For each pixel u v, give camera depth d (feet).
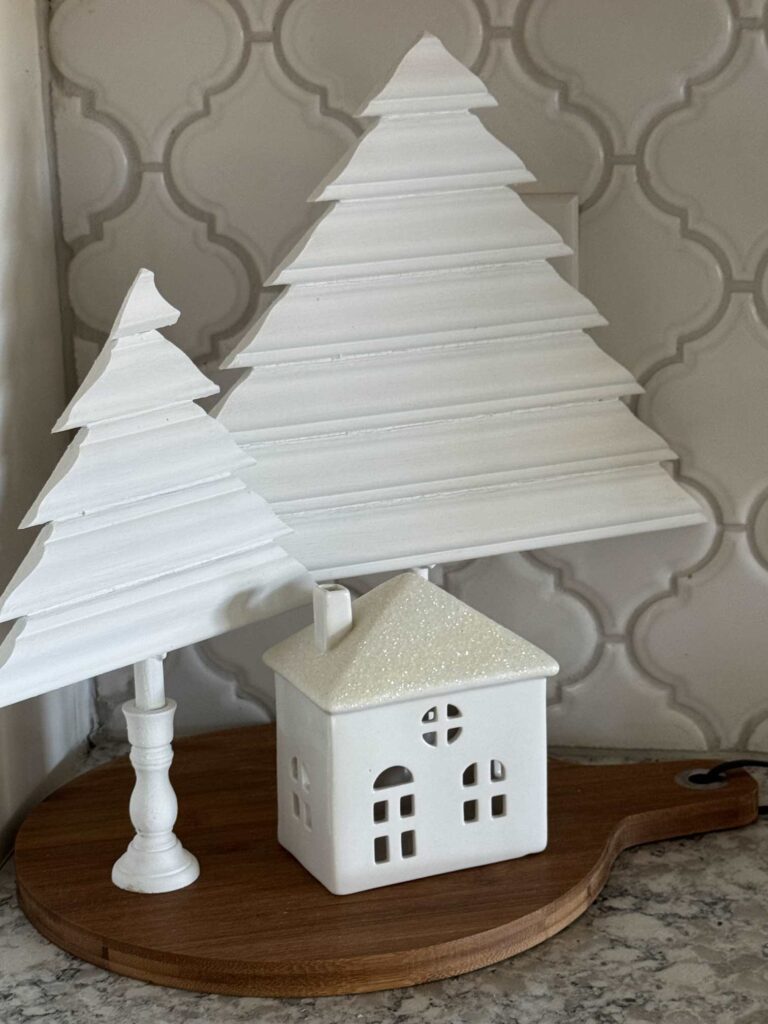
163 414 2.31
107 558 2.27
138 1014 2.21
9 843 2.77
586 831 2.66
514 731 2.48
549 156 2.94
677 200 2.92
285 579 2.48
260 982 2.24
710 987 2.24
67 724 3.11
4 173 2.71
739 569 3.05
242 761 3.01
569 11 2.87
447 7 2.89
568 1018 2.16
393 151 2.57
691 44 2.85
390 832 2.43
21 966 2.36
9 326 2.74
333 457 2.62
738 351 2.97
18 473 2.80
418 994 2.25
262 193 2.99
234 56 2.93
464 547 2.70
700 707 3.14
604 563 3.09
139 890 2.47
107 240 3.03
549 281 2.70
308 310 2.56
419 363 2.65
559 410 2.76
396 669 2.37
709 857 2.70
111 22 2.92
